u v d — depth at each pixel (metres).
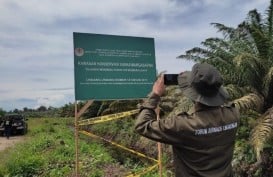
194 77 3.05
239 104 9.12
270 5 10.73
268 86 9.99
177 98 13.98
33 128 43.19
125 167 13.02
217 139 3.01
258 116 9.92
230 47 11.01
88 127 23.86
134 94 8.23
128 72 8.20
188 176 3.01
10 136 35.03
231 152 3.13
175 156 3.09
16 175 11.88
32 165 12.30
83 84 7.88
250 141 8.37
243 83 10.53
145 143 14.11
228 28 11.37
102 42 8.03
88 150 16.42
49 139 21.12
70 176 11.12
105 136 20.38
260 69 10.00
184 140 2.97
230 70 10.60
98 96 7.96
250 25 10.63
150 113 3.21
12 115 36.62
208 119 3.00
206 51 12.05
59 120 57.34
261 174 8.37
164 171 10.67
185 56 12.30
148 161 13.31
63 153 15.68
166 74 3.32
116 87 8.09
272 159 8.40
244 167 8.59
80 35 7.89
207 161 2.98
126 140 16.59
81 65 7.88
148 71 8.38
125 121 20.47
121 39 8.20
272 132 8.22
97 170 11.48
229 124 3.08
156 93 3.26
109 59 8.08
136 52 8.30
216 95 3.06
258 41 10.30
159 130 3.03
